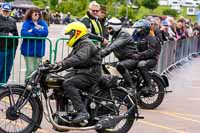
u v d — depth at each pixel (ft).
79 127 33.73
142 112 46.34
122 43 44.37
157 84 47.75
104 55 43.75
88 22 52.49
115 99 35.14
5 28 48.80
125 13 324.39
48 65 33.12
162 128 40.16
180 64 93.30
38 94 33.47
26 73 49.93
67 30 33.63
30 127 33.76
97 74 34.22
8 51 49.08
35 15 49.14
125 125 35.60
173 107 49.78
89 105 34.24
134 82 46.62
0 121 36.99
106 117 34.22
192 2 353.51
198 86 66.39
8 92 32.81
